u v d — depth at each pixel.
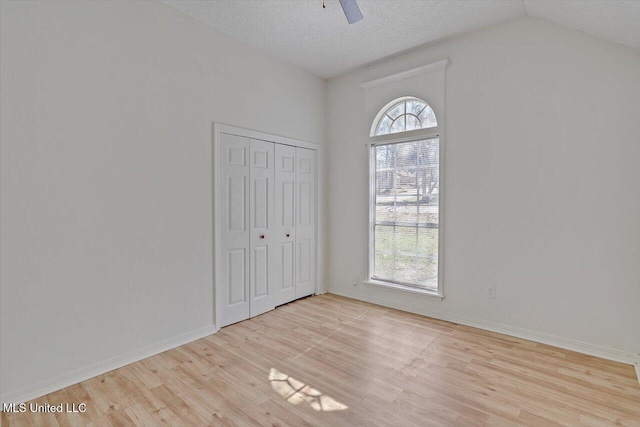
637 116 2.37
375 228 3.92
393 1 2.62
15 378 1.99
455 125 3.21
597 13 2.19
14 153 1.98
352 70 4.01
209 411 1.90
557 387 2.11
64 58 2.17
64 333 2.18
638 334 2.41
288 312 3.58
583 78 2.56
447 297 3.31
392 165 3.74
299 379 2.23
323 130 4.30
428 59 3.38
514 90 2.87
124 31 2.46
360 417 1.84
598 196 2.52
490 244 3.04
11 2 1.97
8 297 1.97
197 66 2.92
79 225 2.24
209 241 3.02
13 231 1.99
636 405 1.92
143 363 2.47
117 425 1.78
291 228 3.92
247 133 3.35
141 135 2.55
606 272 2.51
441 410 1.89
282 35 3.17
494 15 2.81
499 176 2.97
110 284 2.39
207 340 2.88
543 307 2.78
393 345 2.75
